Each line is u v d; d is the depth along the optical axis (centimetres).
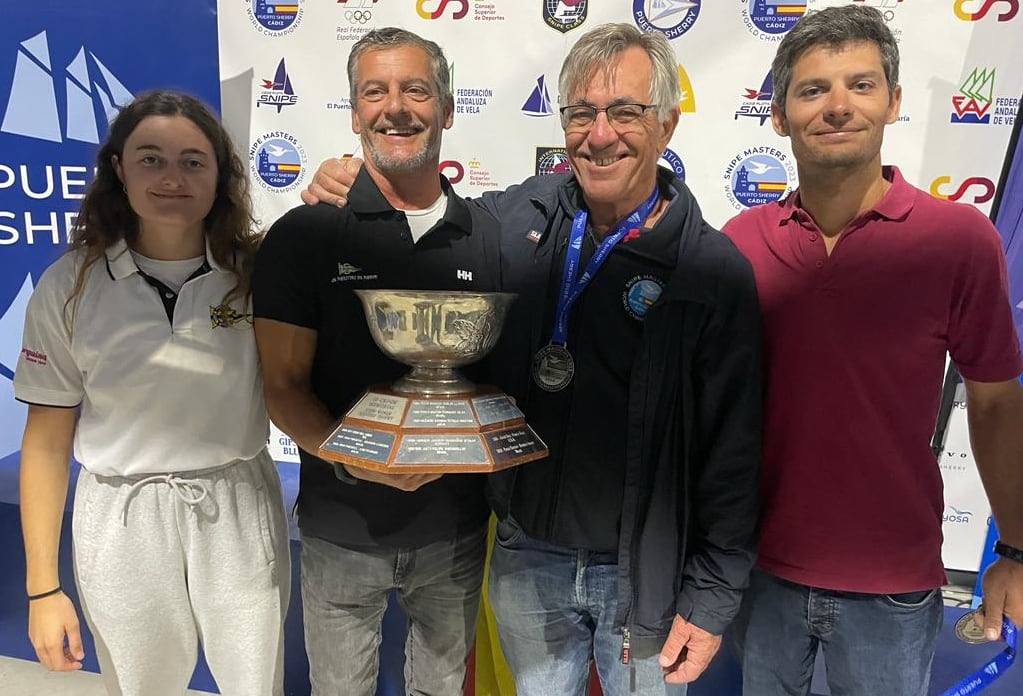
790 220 116
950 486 178
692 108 172
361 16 181
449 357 102
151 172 111
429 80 117
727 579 110
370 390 108
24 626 197
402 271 119
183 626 126
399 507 122
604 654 121
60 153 200
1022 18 155
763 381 118
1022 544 118
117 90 195
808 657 126
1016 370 114
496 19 175
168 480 121
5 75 197
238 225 124
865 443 112
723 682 163
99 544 121
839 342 111
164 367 117
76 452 123
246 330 123
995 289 110
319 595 128
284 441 209
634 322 109
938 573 118
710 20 167
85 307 116
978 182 164
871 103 104
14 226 206
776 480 118
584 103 103
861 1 161
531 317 114
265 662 131
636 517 110
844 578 116
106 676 128
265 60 188
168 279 119
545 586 120
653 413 108
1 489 196
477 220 124
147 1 189
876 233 110
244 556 127
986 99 160
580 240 112
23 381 121
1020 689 164
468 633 136
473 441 97
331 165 125
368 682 135
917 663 119
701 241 108
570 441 112
